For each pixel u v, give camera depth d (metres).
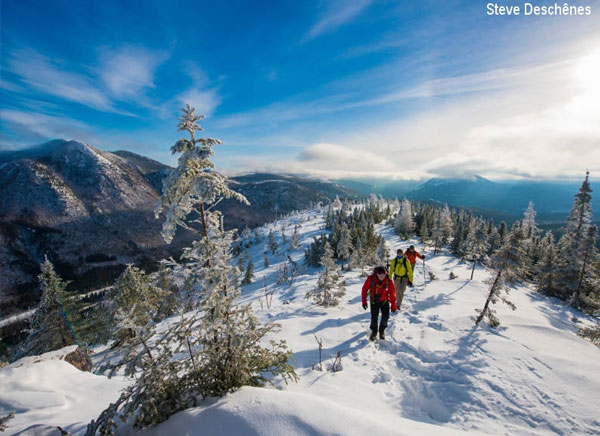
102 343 15.81
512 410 3.91
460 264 32.94
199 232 3.86
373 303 6.76
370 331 7.40
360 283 15.63
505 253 7.89
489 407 4.03
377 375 5.24
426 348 5.94
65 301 16.05
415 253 11.47
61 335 15.95
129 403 3.53
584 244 24.98
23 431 3.54
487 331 6.86
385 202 144.38
